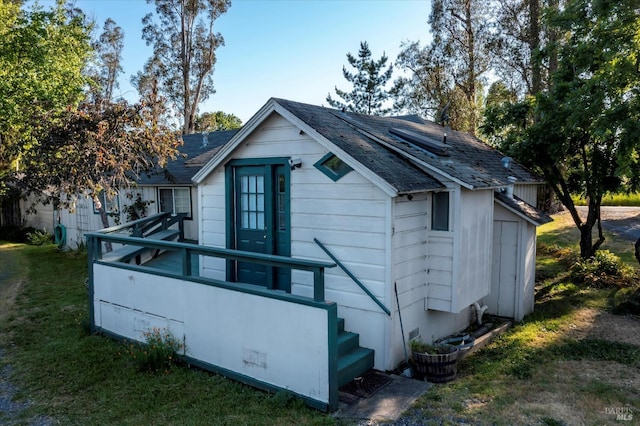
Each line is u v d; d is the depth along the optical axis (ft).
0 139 48.98
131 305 22.99
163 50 102.37
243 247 24.90
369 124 26.58
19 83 46.16
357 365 18.38
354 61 104.83
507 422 14.64
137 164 33.50
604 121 27.32
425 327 21.49
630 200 89.30
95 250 25.13
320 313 15.56
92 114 30.76
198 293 19.66
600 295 30.99
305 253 21.54
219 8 103.91
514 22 75.56
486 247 23.24
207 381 18.26
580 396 16.52
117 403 16.61
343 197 19.99
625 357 20.47
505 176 27.71
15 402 16.99
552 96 35.14
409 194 19.58
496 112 42.96
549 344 22.48
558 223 60.03
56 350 22.07
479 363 20.36
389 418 15.07
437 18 86.43
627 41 27.96
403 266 19.53
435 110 90.43
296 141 21.70
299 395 16.28
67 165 29.71
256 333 17.53
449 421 14.79
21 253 54.70
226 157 24.57
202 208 26.63
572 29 35.04
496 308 27.96
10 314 28.30
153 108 33.27
